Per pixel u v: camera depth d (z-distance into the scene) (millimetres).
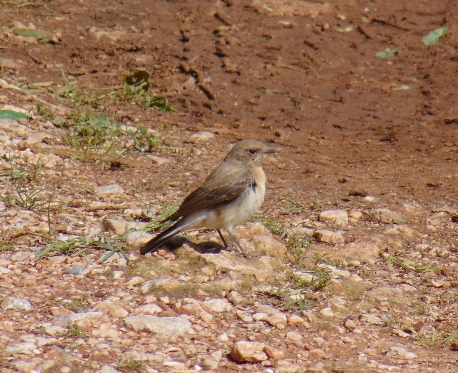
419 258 11805
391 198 13883
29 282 9812
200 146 15930
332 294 10352
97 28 20641
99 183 13688
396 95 19047
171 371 8156
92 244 11031
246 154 11383
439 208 13492
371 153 16219
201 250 11320
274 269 10852
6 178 13242
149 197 13273
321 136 17078
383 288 10609
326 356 8875
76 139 15172
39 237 11211
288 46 20828
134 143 15570
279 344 9031
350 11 22781
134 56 19688
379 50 21016
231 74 19312
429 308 10289
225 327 9289
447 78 19688
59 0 21797
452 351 9227
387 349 9164
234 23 21609
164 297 9734
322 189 14211
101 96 17641
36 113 16094
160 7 22266
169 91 18469
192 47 20312
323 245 11914
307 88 19109
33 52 19047
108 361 8250
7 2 21188
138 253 10883
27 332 8625
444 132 17297
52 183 13367
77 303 9375
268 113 17969
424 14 22672
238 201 11039
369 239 12195
